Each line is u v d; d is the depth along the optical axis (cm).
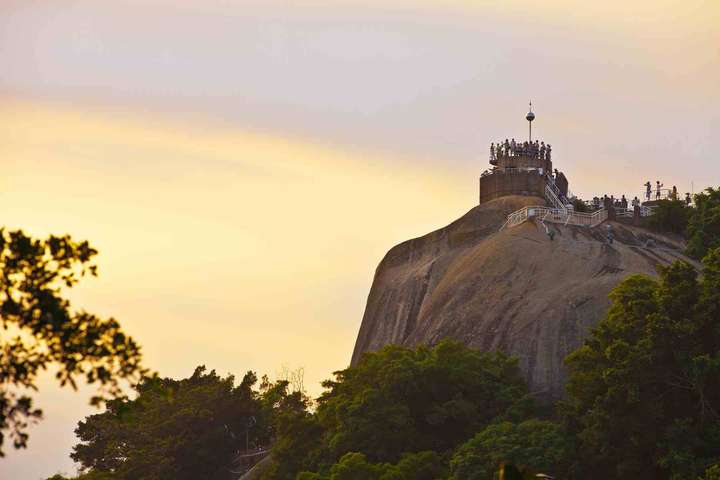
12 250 9950
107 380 10088
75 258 10112
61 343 9969
